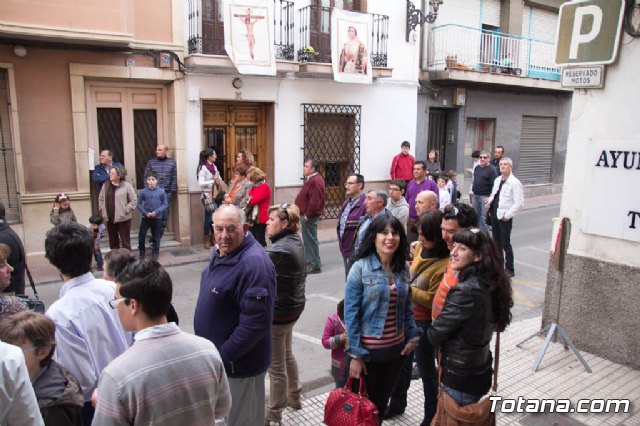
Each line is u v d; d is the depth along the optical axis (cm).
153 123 1000
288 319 380
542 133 1731
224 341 309
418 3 1304
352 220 641
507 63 1513
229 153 1087
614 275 498
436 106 1410
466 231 308
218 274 312
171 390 206
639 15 463
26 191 854
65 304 288
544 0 1638
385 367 334
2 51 807
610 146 489
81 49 873
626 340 493
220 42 998
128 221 877
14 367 211
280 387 386
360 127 1227
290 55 1083
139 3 914
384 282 322
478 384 310
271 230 392
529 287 795
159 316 217
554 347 534
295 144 1139
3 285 341
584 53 495
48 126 862
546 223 1300
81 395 255
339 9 1099
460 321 299
